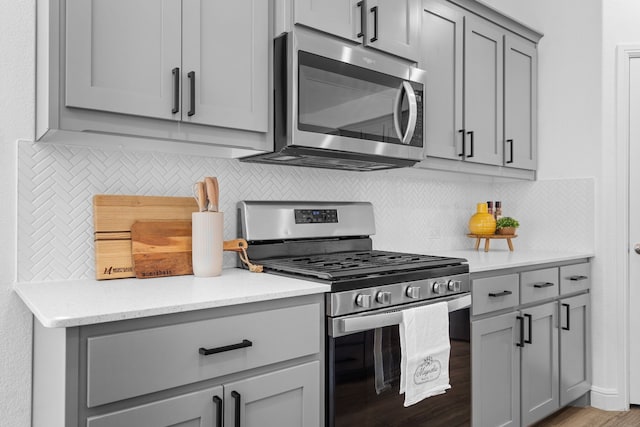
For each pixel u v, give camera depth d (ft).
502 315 7.08
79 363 3.31
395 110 6.44
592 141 9.25
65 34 4.05
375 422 5.12
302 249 6.69
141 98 4.46
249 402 4.17
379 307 5.15
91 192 5.20
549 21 9.79
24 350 4.75
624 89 9.09
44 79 4.14
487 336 6.84
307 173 7.14
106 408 3.43
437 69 7.53
